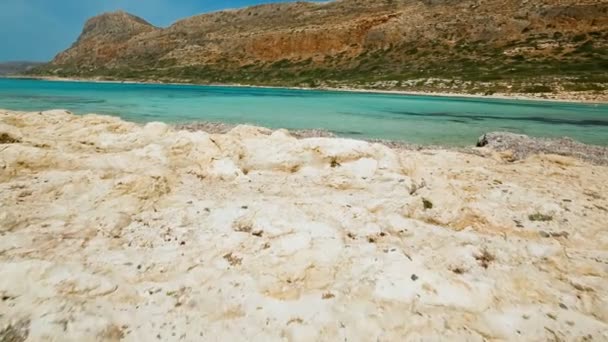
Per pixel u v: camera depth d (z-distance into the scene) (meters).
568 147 20.91
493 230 8.44
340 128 28.70
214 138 13.65
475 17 100.31
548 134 27.42
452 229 8.38
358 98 57.94
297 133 23.95
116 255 6.33
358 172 11.63
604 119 35.41
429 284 5.77
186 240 7.08
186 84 110.25
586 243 8.05
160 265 6.19
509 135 23.08
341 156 12.39
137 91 69.44
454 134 26.91
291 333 4.87
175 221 7.91
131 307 5.18
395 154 12.77
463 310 5.36
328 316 5.17
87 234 6.93
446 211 8.92
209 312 5.20
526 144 21.12
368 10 138.50
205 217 8.15
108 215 7.70
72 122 16.44
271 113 37.12
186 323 4.98
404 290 5.64
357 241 7.21
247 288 5.67
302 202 8.98
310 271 6.12
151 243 6.91
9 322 4.47
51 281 5.22
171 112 35.62
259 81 101.31
